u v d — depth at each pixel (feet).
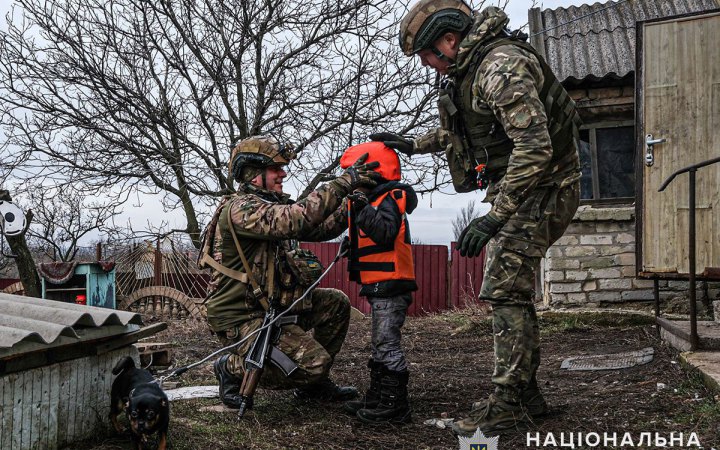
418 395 15.30
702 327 17.71
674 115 20.56
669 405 12.69
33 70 32.86
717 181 20.08
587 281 25.88
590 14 26.58
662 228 20.51
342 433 12.28
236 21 32.63
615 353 18.70
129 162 33.32
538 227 11.75
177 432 12.10
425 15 11.77
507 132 10.97
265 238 12.99
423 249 40.75
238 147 13.97
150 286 36.19
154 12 32.89
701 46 20.39
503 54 11.10
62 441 11.07
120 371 11.98
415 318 34.30
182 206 35.73
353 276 13.15
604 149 26.61
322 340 14.85
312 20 33.37
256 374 12.71
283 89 33.12
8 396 9.98
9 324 10.80
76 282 33.50
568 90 26.61
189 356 22.44
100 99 33.63
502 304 11.83
